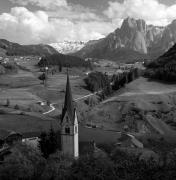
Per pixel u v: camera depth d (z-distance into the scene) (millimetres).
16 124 124688
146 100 164125
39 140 89812
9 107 165000
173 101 162625
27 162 41250
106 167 29672
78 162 32719
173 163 27891
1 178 36031
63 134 79375
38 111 170125
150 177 26875
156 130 136375
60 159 40156
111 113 157500
